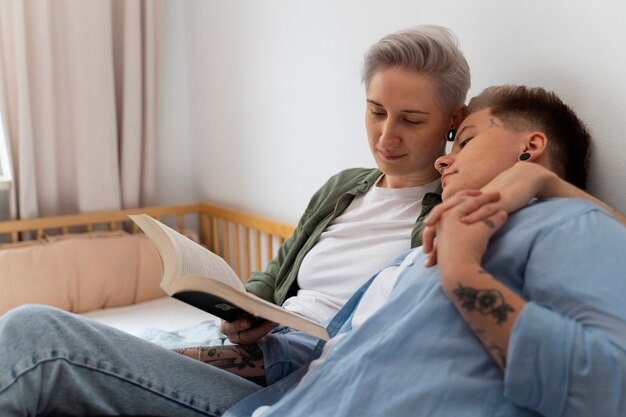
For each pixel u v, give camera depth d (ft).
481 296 2.52
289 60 6.91
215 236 8.72
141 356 3.41
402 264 3.43
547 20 4.17
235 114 8.13
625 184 3.79
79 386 3.24
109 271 7.81
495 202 2.77
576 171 3.71
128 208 8.78
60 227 8.39
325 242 4.70
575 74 4.01
